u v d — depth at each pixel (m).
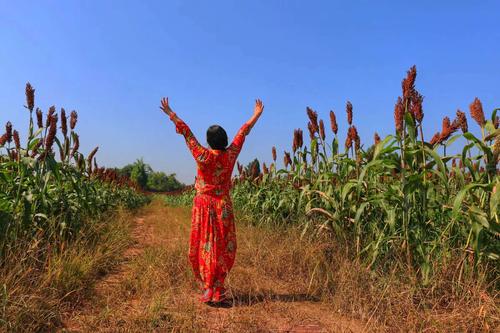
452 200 4.50
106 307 3.35
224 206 3.85
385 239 4.09
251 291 4.15
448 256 3.89
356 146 5.38
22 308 2.95
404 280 3.83
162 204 27.02
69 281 3.80
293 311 3.53
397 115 4.06
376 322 3.14
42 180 5.16
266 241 5.99
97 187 11.09
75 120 6.95
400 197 4.12
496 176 3.55
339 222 5.05
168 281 4.25
